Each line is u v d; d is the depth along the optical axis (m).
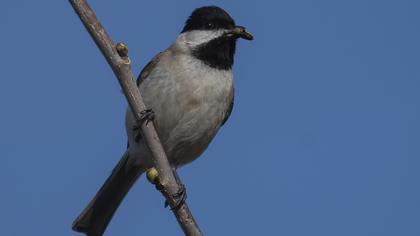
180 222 7.46
